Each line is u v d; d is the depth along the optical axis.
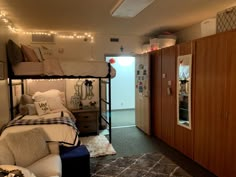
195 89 3.38
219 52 2.84
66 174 2.84
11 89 3.73
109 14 3.67
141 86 5.25
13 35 4.33
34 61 3.86
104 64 4.14
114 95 7.99
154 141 4.53
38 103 4.23
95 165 3.37
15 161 2.34
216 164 2.97
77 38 5.34
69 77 3.97
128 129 5.48
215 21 3.28
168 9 3.44
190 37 4.79
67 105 5.33
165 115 4.37
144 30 5.11
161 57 4.45
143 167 3.30
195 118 3.40
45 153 2.67
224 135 2.80
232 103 2.66
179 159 3.58
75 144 3.20
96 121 5.05
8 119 3.65
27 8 3.24
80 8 3.31
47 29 4.90
